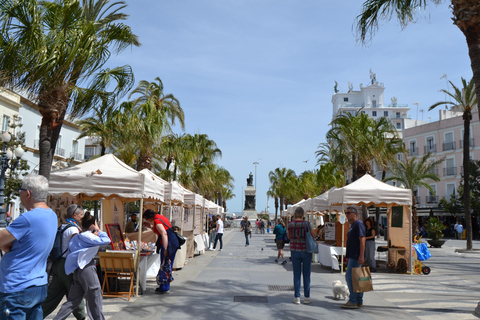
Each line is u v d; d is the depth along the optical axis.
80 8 9.00
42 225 3.40
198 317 6.40
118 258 7.83
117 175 8.63
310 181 48.72
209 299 7.86
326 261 13.08
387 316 6.70
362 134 22.94
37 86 8.60
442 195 46.53
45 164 9.07
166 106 22.02
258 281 10.33
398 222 13.27
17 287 3.23
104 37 9.87
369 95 102.69
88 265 5.15
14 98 31.41
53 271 5.27
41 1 8.55
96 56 9.42
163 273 8.38
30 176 3.57
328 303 7.73
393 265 12.98
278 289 9.21
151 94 21.50
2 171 14.94
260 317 6.50
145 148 19.16
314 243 7.54
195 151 35.81
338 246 12.98
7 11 7.88
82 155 43.59
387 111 101.19
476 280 11.40
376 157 23.17
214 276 11.11
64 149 39.84
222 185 53.06
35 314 3.41
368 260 12.39
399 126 95.31
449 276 12.17
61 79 8.75
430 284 10.46
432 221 28.30
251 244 27.55
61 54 8.45
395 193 12.50
